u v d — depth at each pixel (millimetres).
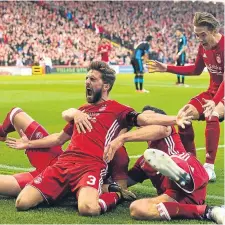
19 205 6340
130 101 20859
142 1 59625
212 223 5953
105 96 7000
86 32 54844
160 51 57938
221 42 8297
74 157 6633
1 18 48906
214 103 6898
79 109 7074
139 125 6762
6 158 9836
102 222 5953
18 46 48000
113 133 6762
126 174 7160
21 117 7438
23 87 28406
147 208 6008
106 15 57375
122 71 49750
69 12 54781
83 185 6352
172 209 5992
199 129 14055
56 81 34062
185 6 61969
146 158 6039
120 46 56656
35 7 51906
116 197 6539
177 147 6688
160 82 33531
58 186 6531
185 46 28797
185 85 30172
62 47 51344
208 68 8602
